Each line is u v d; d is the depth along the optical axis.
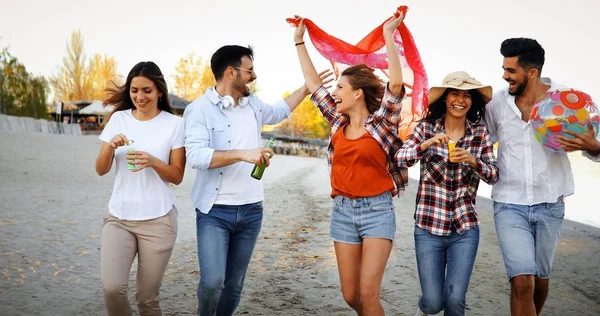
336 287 5.67
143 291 3.55
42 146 23.20
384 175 3.65
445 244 3.74
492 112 3.95
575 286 6.20
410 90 4.26
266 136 63.09
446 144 3.71
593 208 15.28
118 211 3.48
